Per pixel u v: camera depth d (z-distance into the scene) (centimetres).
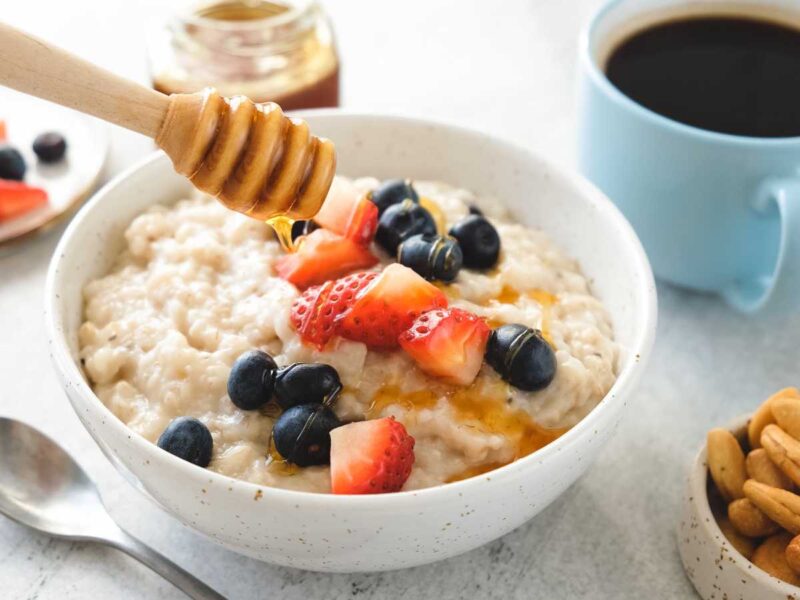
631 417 42
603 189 45
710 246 43
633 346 37
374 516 32
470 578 38
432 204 42
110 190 41
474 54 58
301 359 37
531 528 39
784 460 37
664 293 47
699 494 37
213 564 38
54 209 49
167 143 33
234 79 50
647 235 44
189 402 37
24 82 32
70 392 35
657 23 47
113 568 37
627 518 39
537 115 54
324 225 40
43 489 39
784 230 40
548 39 59
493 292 40
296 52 50
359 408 37
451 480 36
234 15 53
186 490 33
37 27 59
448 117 54
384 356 37
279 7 53
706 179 42
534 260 41
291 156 34
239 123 33
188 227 41
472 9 61
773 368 44
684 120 43
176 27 50
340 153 45
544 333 38
